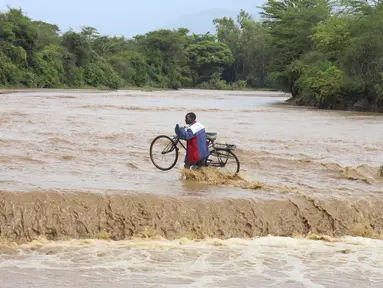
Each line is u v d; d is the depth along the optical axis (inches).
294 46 2293.3
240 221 317.4
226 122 1014.4
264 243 295.4
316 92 1860.2
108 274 237.0
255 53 4768.7
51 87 2938.0
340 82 1733.5
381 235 328.5
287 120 1131.9
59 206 298.0
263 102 2207.2
